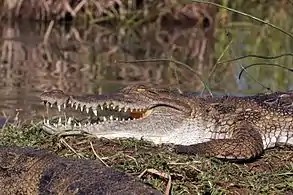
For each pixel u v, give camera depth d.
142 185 7.48
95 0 29.38
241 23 27.78
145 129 10.73
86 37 26.88
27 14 29.19
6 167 8.32
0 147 8.69
